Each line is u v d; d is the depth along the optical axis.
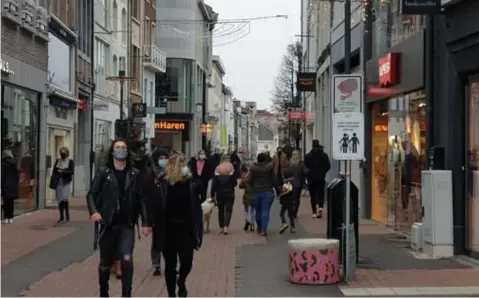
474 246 12.73
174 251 9.28
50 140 25.88
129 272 8.66
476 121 12.73
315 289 10.16
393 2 17.53
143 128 39.69
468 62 12.60
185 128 61.31
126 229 8.80
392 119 17.80
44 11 23.19
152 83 51.44
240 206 27.05
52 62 25.59
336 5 27.16
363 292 9.83
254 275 11.41
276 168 19.45
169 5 60.91
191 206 9.29
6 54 19.84
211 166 19.47
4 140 20.06
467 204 13.03
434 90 14.09
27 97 22.47
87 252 13.82
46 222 19.38
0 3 19.14
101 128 36.28
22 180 21.98
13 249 14.07
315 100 37.31
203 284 10.63
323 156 21.09
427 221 13.20
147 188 8.95
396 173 17.31
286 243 15.57
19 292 9.97
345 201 11.03
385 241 15.40
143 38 47.59
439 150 13.34
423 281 10.60
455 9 12.97
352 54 22.47
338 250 10.69
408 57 15.72
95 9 34.25
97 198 8.76
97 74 35.22
